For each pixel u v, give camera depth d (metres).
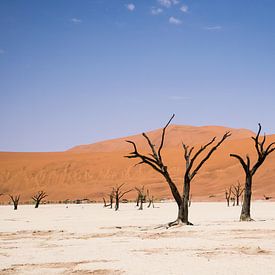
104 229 27.94
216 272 11.98
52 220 40.62
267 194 105.75
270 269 12.23
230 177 128.25
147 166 150.62
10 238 23.62
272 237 20.25
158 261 14.12
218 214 46.69
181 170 141.75
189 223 29.02
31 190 148.00
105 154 169.00
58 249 18.09
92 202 116.94
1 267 13.97
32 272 12.98
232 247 17.00
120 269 12.95
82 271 12.91
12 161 169.25
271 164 127.62
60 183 153.38
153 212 55.75
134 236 22.81
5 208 84.75
